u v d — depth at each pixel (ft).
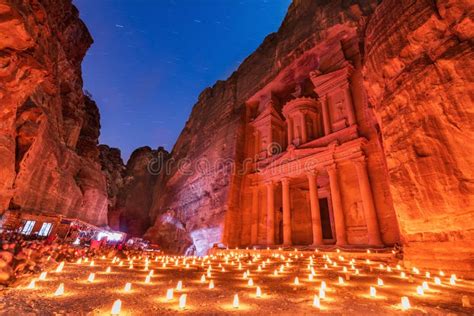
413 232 34.09
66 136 90.27
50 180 70.44
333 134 71.46
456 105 29.58
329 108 78.07
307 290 21.24
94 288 19.84
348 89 73.51
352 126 67.51
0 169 45.29
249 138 103.71
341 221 61.72
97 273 27.71
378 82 43.55
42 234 60.18
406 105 36.32
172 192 142.51
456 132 29.53
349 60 76.23
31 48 25.91
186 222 112.37
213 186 102.42
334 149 68.28
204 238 93.86
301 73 92.27
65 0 45.78
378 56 43.19
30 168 57.57
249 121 107.34
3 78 25.54
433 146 31.91
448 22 31.76
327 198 79.77
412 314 14.78
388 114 39.81
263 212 85.61
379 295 19.58
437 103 31.73
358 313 14.80
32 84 29.55
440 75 31.73
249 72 118.01
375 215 56.80
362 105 69.21
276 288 22.08
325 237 77.05
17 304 14.16
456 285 23.71
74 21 92.12
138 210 168.76
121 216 160.56
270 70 99.91
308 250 60.59
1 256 21.43
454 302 17.66
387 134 39.34
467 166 28.40
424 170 32.63
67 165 84.17
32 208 61.57
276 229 82.38
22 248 25.52
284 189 78.18
